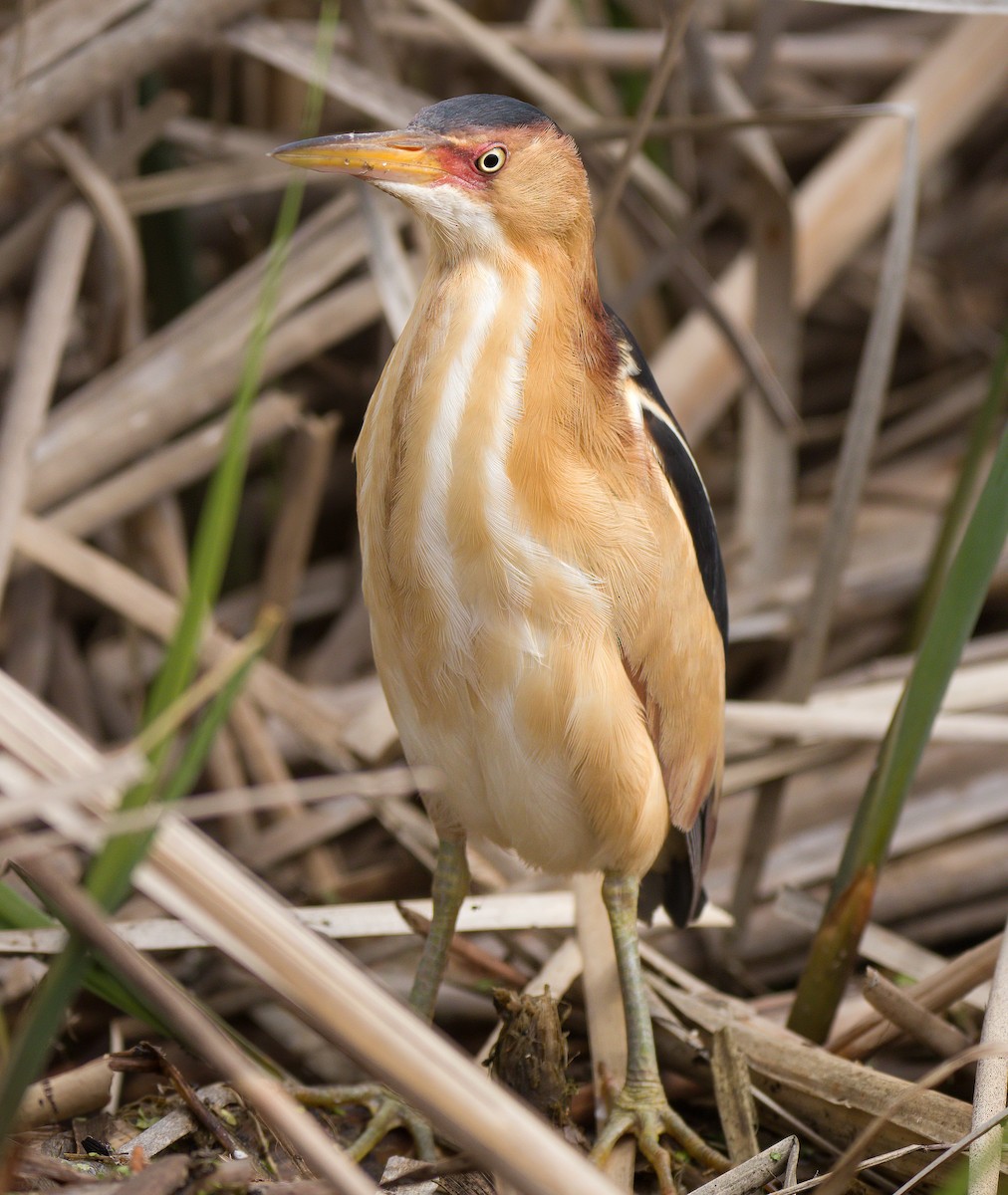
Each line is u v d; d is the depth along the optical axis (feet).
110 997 13.73
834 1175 11.76
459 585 13.58
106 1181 11.64
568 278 14.02
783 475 24.70
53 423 21.84
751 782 20.53
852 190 27.71
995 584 26.35
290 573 23.54
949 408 30.19
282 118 27.73
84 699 23.68
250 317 22.77
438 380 13.64
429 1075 8.52
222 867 8.57
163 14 21.08
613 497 13.84
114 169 22.58
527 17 29.94
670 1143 15.37
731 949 20.92
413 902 18.65
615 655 14.05
